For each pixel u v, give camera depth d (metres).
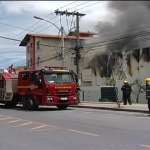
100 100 27.53
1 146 7.34
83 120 12.52
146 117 13.80
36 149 6.94
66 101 18.11
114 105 21.23
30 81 18.70
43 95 17.62
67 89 18.19
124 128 10.12
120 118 13.30
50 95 17.52
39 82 17.77
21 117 14.06
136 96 29.86
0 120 12.88
